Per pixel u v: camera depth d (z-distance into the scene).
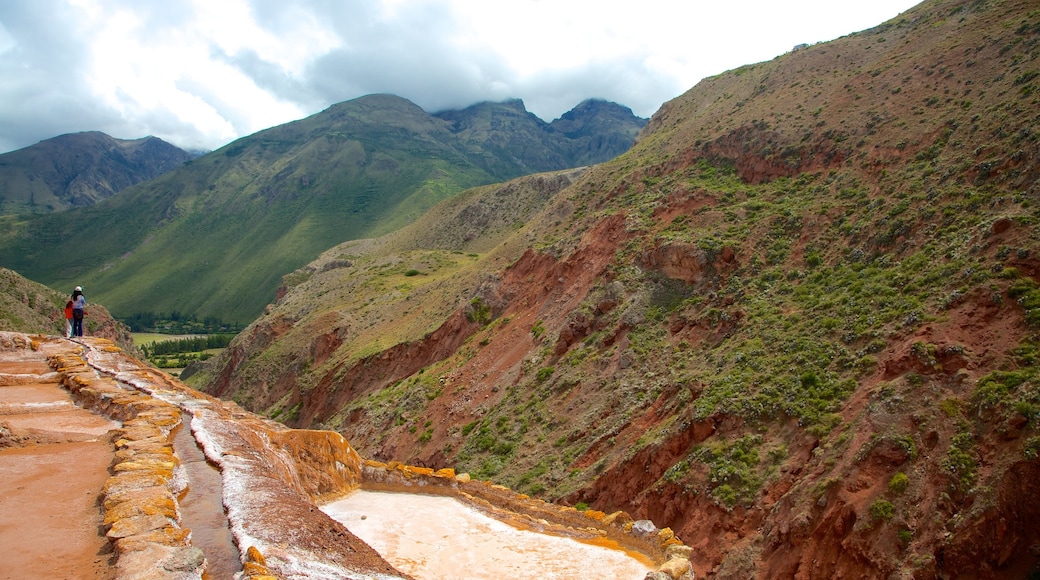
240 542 7.76
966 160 31.27
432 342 56.56
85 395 16.31
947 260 26.91
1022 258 23.66
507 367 43.47
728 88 67.38
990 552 17.77
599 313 40.22
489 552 11.41
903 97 40.56
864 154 38.56
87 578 6.72
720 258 37.56
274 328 91.38
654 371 33.34
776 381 26.80
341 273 105.81
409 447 42.50
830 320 28.39
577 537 12.39
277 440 13.72
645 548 12.00
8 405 15.05
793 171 42.75
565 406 35.62
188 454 11.49
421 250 108.19
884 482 20.22
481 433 37.66
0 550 7.37
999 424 19.45
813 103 47.78
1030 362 20.52
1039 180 26.53
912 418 21.22
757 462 24.34
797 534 20.70
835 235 34.47
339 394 62.03
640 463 27.58
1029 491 18.00
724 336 32.66
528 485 30.89
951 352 22.20
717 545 22.83
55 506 8.84
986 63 37.12
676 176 51.38
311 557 7.84
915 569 18.12
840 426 23.23
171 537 7.52
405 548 11.39
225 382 92.25
